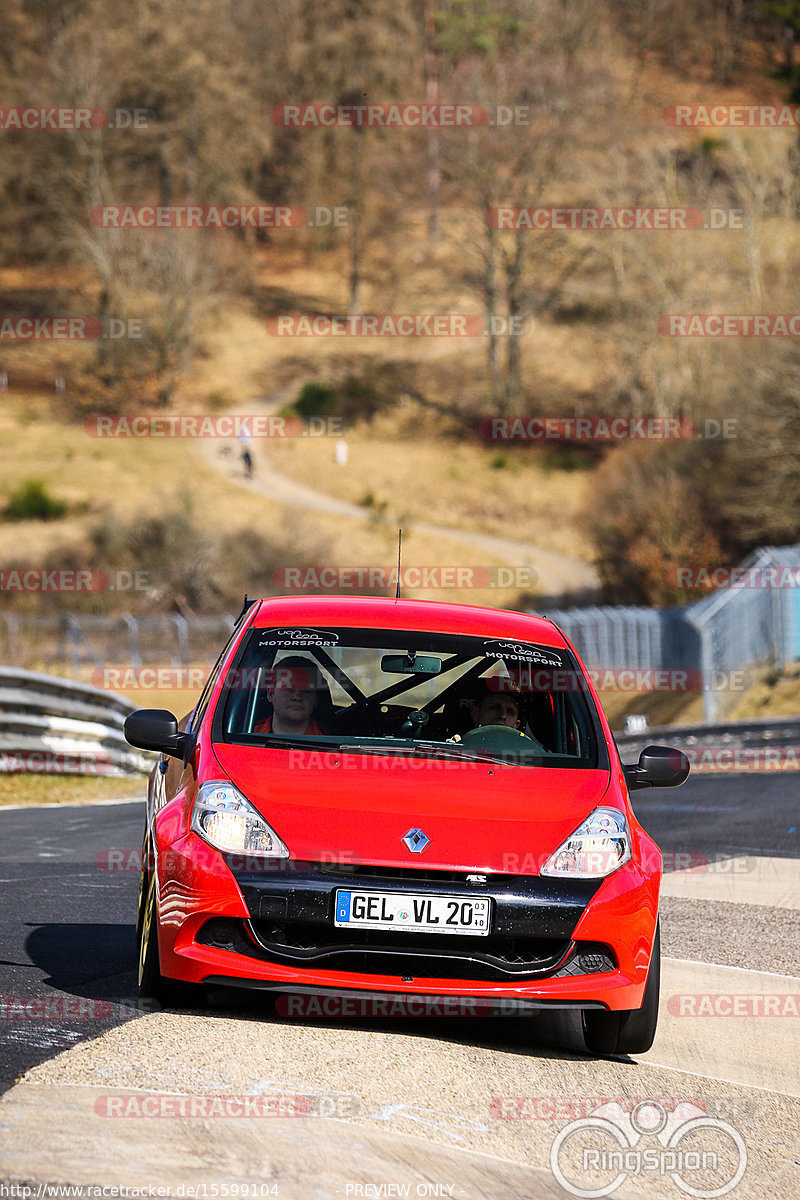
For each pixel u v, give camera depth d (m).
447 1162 13.57
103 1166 12.37
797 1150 15.56
